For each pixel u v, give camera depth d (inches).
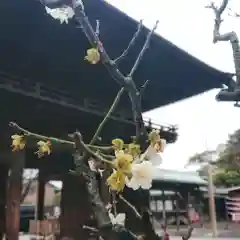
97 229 66.8
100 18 412.5
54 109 533.0
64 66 552.4
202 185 1298.0
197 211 1042.7
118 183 57.6
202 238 1147.9
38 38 473.1
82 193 666.2
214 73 536.4
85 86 616.7
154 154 65.1
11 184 522.0
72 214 674.8
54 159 681.0
